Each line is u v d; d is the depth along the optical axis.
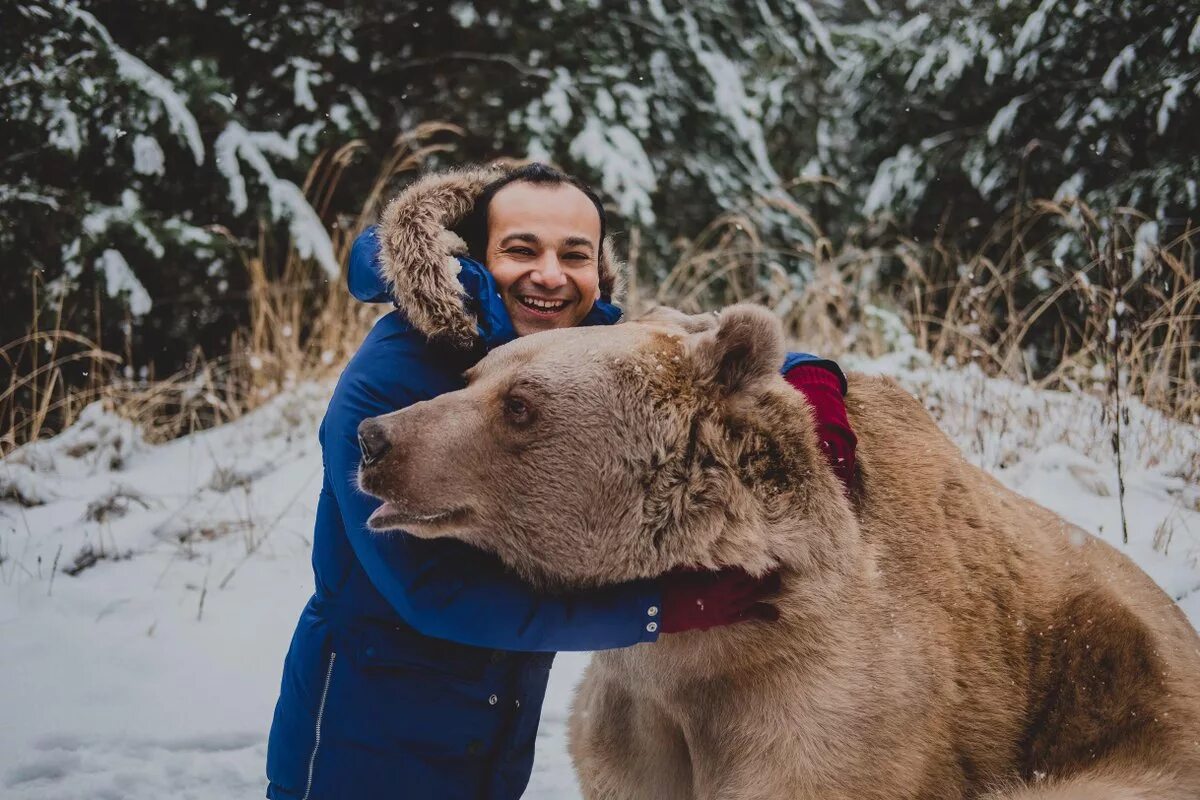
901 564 2.56
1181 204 7.83
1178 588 3.91
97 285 6.75
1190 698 2.63
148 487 5.40
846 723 2.31
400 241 2.47
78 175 7.04
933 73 9.95
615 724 2.69
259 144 7.70
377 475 2.29
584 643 2.34
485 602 2.35
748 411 2.37
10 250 6.71
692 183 9.27
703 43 9.38
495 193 2.77
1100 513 4.54
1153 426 5.38
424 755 2.57
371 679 2.54
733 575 2.33
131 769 3.26
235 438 6.05
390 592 2.38
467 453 2.31
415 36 8.62
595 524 2.34
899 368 5.79
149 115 6.83
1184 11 8.07
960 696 2.52
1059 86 9.05
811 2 14.84
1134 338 5.71
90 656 3.88
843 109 10.97
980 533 2.74
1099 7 8.65
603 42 8.88
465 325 2.48
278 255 7.80
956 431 5.28
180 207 7.56
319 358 7.04
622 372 2.36
